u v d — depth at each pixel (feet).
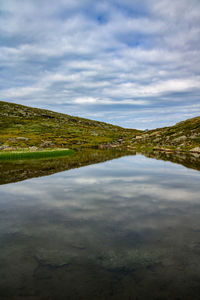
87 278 21.06
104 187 62.03
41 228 33.12
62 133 508.53
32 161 135.33
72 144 383.45
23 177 77.71
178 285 20.08
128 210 41.86
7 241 28.78
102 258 24.59
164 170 96.12
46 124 603.67
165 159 154.30
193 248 26.84
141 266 23.07
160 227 33.40
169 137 407.23
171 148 309.01
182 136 383.65
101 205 44.96
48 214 39.50
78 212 40.63
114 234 30.94
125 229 32.73
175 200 48.85
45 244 27.99
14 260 24.20
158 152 254.68
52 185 64.49
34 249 26.71
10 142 330.34
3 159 148.36
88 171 92.94
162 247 27.07
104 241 28.76
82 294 18.90
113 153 224.53
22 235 30.68
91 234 30.96
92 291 19.26
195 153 238.68
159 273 21.83
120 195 53.11
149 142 413.39
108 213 40.01
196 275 21.50
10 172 89.20
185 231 31.94
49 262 23.85
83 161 136.77
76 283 20.34
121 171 92.99
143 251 26.13
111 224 34.65
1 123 546.67
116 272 22.03
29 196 52.01
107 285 20.07
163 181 70.95
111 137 522.88
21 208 43.04
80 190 58.29
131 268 22.71
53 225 34.32
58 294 18.90
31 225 34.30
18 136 407.85
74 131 563.89
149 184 66.23
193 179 74.59
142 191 57.36
